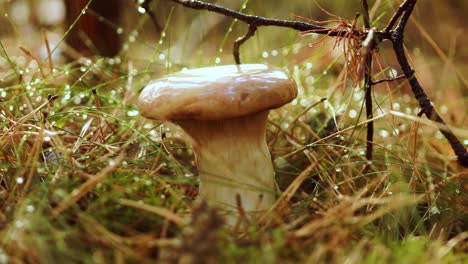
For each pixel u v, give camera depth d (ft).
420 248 1.17
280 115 1.84
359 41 1.44
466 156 1.39
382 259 1.10
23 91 1.66
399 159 1.51
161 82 1.28
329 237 1.16
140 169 1.41
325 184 1.53
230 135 1.29
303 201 1.38
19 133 1.42
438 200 1.44
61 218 1.12
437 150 1.77
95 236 1.08
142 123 1.71
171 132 1.70
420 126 1.92
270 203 1.33
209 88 1.20
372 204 1.38
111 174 1.30
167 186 1.27
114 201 1.21
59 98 1.77
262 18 1.48
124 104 1.78
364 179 1.53
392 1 1.97
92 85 1.96
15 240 1.07
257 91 1.21
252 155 1.31
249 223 1.19
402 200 1.23
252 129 1.30
